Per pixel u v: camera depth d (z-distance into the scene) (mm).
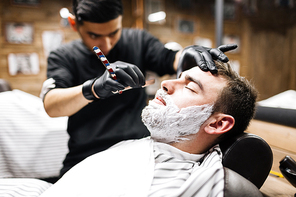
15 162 1473
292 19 1339
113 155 654
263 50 1559
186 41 2473
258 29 1609
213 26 2510
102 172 584
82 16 786
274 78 1460
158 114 664
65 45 994
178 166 592
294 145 815
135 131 995
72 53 972
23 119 1492
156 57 1087
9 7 2332
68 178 607
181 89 709
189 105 666
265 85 1508
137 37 1104
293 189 708
